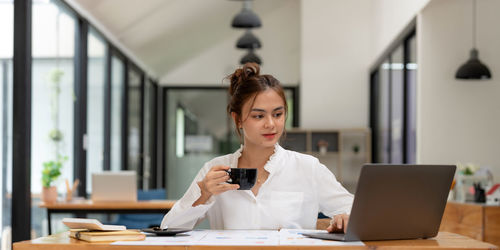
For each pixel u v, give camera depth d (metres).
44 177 5.46
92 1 6.56
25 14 4.90
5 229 4.84
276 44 10.73
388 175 1.84
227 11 9.41
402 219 1.91
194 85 10.89
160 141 11.16
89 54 6.97
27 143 4.89
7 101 4.88
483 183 5.13
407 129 6.56
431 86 5.69
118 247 1.78
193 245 1.76
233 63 10.83
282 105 2.23
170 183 11.16
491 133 5.62
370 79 9.55
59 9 5.93
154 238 1.94
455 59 5.67
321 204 2.46
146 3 7.35
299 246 1.75
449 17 5.67
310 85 9.60
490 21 5.63
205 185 2.11
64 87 6.13
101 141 7.52
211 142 11.10
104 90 7.73
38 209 5.52
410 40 6.48
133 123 9.45
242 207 2.35
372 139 9.46
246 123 2.24
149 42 9.11
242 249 1.74
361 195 1.81
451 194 5.29
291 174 2.39
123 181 5.72
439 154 5.67
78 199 5.86
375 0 8.88
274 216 2.34
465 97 5.66
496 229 4.35
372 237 1.88
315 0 9.66
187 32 9.43
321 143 9.19
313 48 9.62
